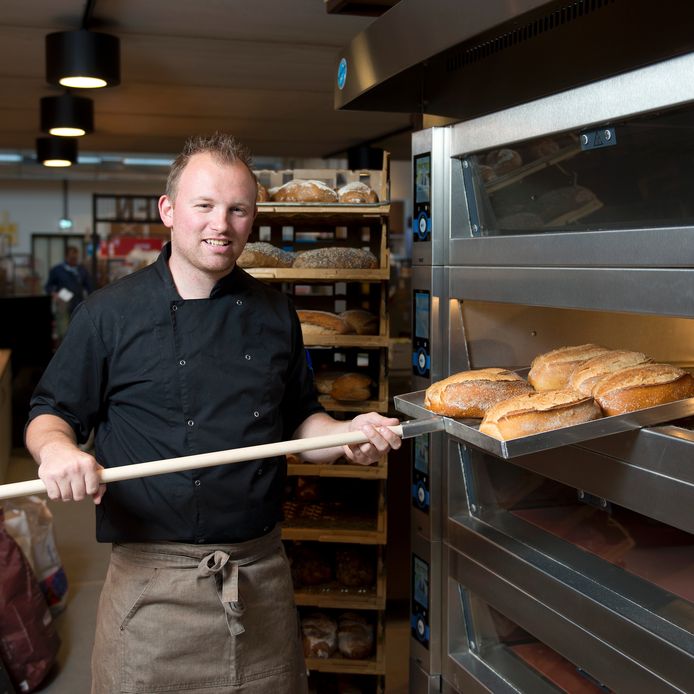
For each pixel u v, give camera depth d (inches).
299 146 424.8
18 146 436.1
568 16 59.6
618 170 53.6
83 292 521.0
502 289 66.9
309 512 119.9
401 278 354.0
